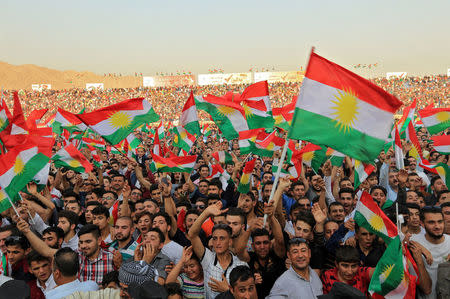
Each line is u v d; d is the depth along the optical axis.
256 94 9.42
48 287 5.21
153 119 8.82
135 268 4.50
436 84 71.88
